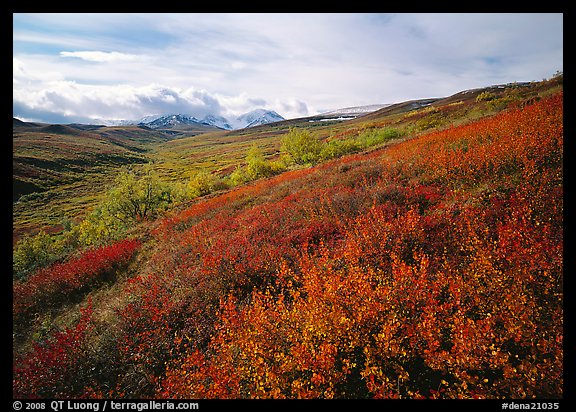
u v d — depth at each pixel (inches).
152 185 1206.9
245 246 417.1
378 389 198.1
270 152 4111.7
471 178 409.1
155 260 545.0
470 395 182.4
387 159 621.0
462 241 299.4
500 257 255.0
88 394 252.7
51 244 1111.6
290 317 251.9
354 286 255.3
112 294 474.3
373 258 309.0
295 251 377.7
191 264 442.6
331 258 340.2
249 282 350.3
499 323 221.6
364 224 362.3
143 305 356.8
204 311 325.4
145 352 289.6
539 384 179.2
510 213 314.2
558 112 458.3
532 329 197.8
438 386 199.8
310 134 1535.4
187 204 1144.2
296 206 539.2
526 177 354.0
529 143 405.7
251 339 242.1
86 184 3341.5
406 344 219.9
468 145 514.0
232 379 221.6
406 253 309.7
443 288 254.2
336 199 481.1
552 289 221.1
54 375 274.4
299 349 218.8
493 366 188.4
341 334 226.8
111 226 1088.8
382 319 223.6
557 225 268.5
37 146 4584.2
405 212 380.5
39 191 2883.9
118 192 1146.0
